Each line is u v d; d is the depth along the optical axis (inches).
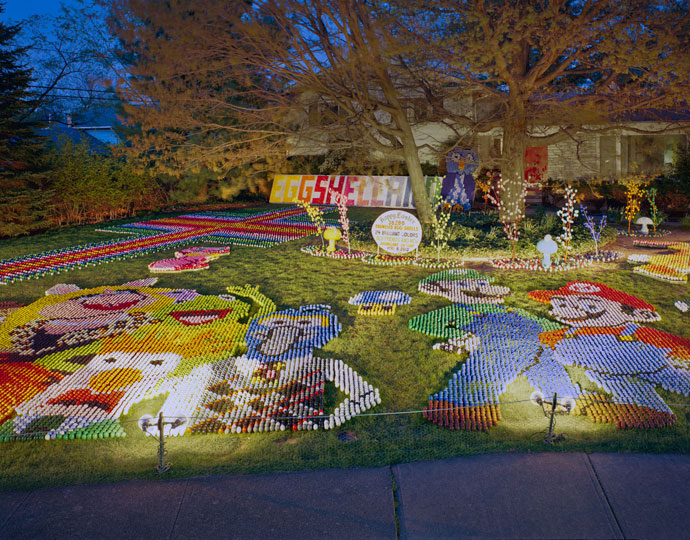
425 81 666.2
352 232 671.1
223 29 542.0
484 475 198.5
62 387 275.6
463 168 912.9
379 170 997.2
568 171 1026.1
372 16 483.5
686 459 206.2
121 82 622.5
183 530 171.8
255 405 255.6
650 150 977.5
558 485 191.3
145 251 611.8
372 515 177.8
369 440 227.3
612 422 236.1
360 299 417.4
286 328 356.2
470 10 476.7
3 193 679.1
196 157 676.7
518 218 649.6
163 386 276.8
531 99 656.4
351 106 628.4
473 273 478.3
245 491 192.1
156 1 532.1
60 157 792.3
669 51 440.5
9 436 232.1
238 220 821.2
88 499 189.0
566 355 306.3
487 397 259.8
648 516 174.6
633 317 363.6
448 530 170.1
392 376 288.0
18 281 497.4
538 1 493.4
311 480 198.1
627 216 725.3
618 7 450.3
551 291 423.5
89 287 474.9
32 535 170.1
